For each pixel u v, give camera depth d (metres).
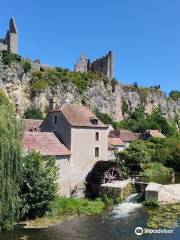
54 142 40.81
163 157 69.56
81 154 42.53
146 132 89.00
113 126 100.69
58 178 36.06
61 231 28.75
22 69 84.75
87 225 30.58
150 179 55.19
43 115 83.25
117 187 39.50
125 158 57.56
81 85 100.12
